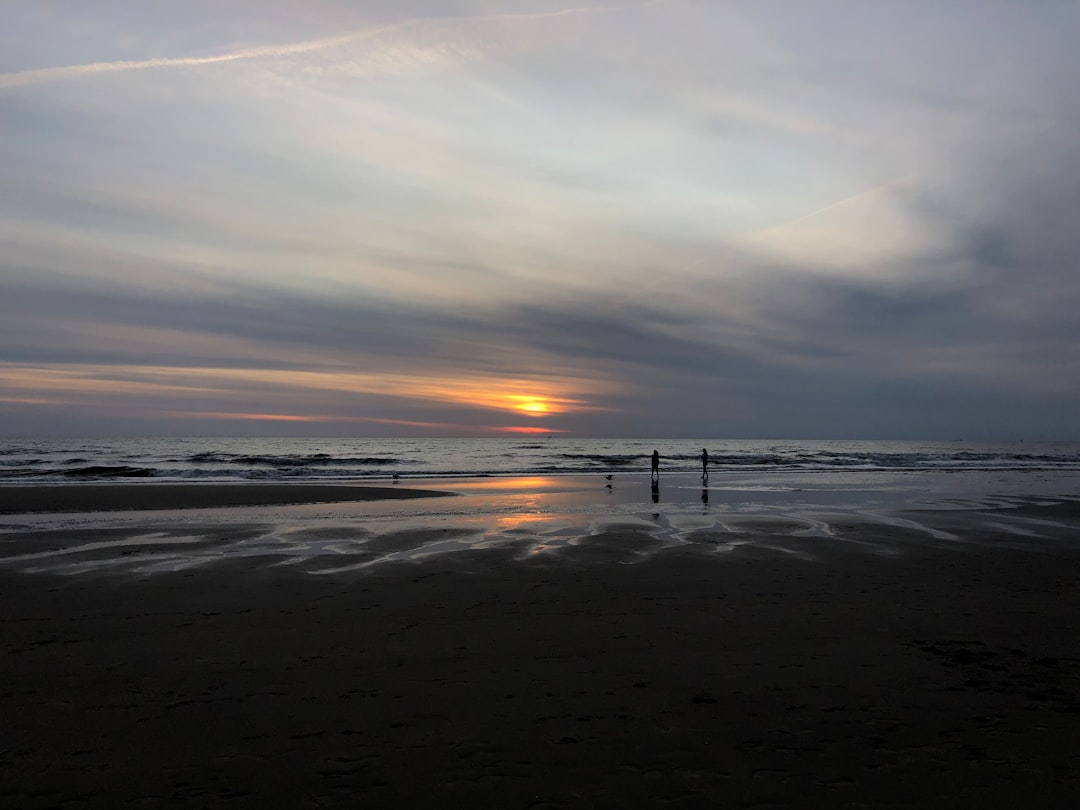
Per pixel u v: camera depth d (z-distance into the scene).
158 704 4.93
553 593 8.57
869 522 15.52
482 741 4.30
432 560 10.80
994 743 4.27
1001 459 57.41
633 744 4.26
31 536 13.20
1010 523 15.45
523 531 14.04
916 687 5.29
